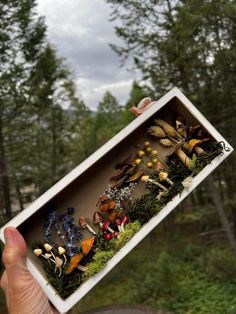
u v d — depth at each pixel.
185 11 8.74
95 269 1.39
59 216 1.56
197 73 9.67
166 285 9.91
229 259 10.47
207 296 9.32
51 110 14.53
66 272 1.40
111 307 8.55
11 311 1.37
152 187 1.61
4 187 11.27
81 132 18.77
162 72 9.99
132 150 1.74
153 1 9.77
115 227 1.53
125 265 12.23
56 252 1.46
